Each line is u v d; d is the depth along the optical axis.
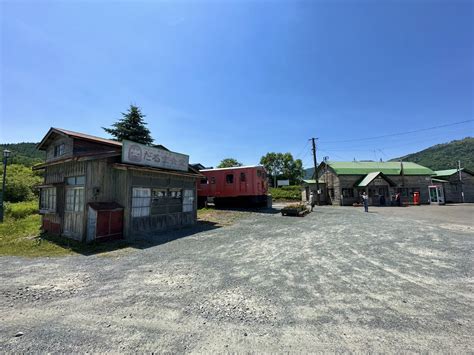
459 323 2.94
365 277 4.59
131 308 3.48
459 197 29.11
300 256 6.16
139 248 7.60
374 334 2.72
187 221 12.55
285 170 57.50
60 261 6.30
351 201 27.53
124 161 9.45
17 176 29.53
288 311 3.31
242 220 13.85
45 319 3.21
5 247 8.12
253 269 5.21
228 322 3.05
